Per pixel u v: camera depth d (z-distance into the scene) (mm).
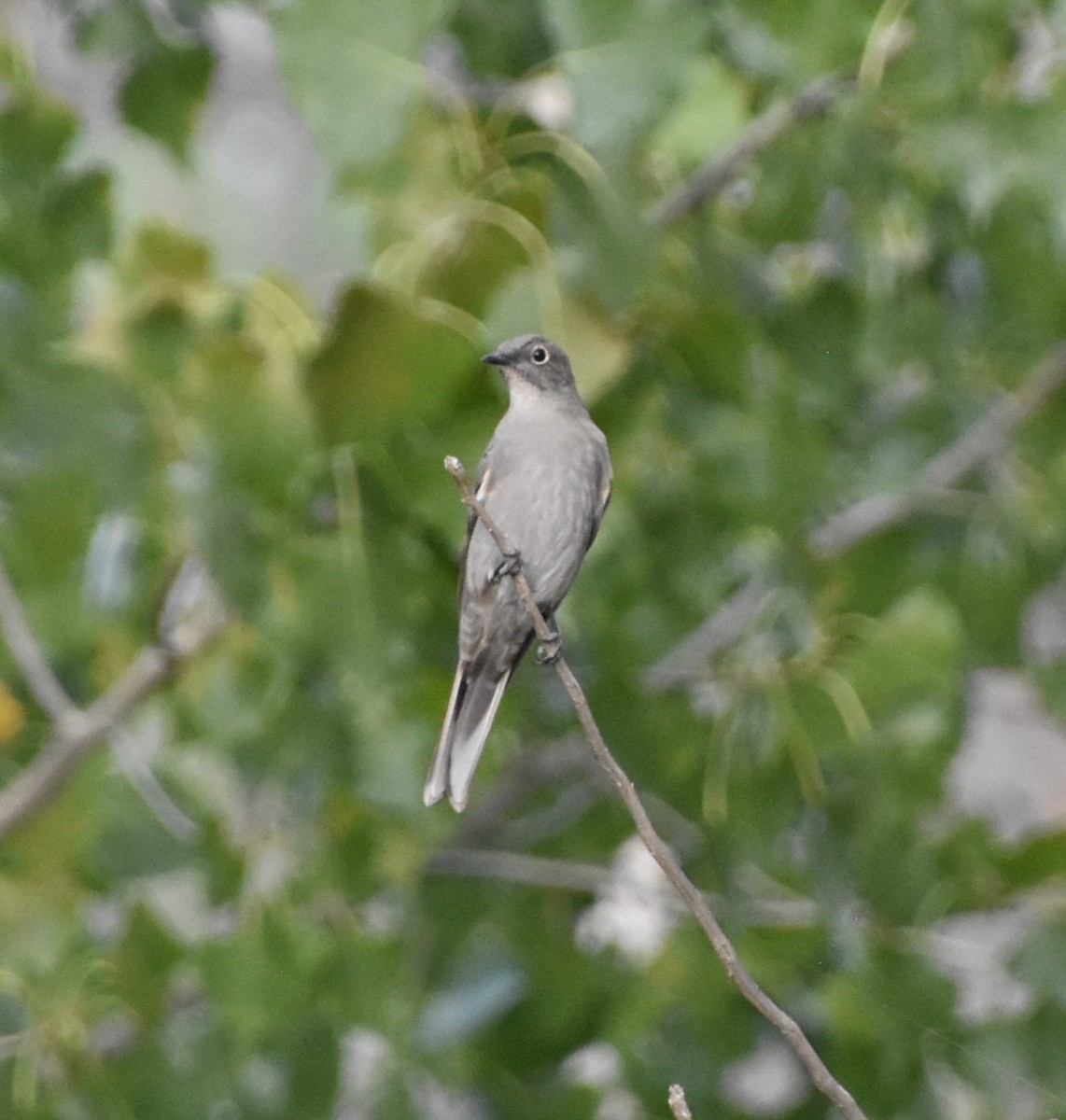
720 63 11680
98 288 11047
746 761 11102
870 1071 11148
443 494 9852
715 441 11352
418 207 10234
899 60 10516
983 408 13047
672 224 11219
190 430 9570
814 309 12102
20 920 10594
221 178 16297
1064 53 10672
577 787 12594
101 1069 10312
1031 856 10820
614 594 11953
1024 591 12578
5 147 10266
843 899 10945
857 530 12609
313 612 9828
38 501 9750
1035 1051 10789
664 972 11578
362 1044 12477
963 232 12047
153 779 10781
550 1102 11555
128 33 10961
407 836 11203
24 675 11602
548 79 10578
